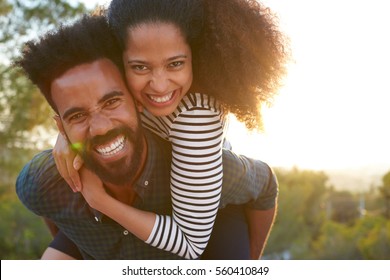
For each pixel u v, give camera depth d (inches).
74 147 84.7
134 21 81.0
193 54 85.0
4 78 578.2
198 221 89.6
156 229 89.0
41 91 85.7
